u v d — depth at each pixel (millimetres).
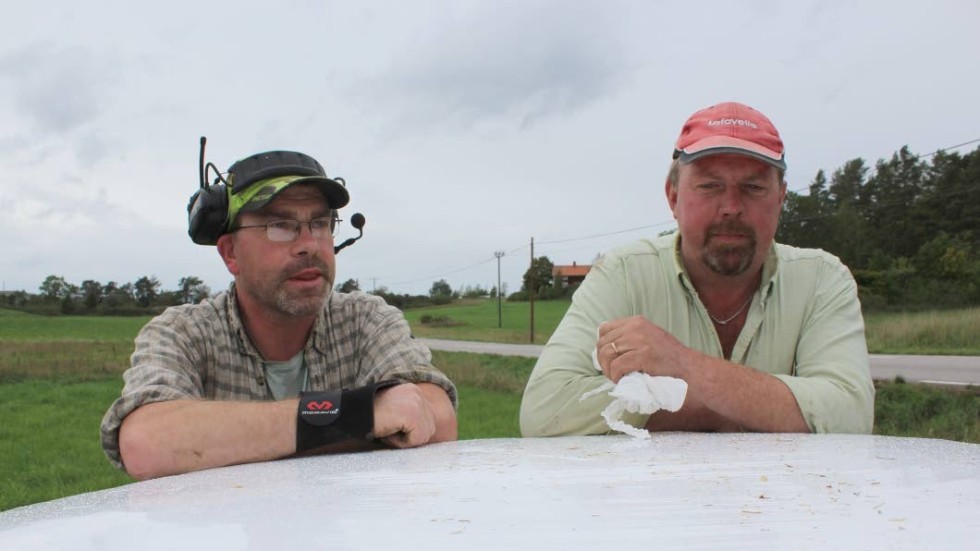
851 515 733
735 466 1025
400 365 2016
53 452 11219
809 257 2168
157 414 1558
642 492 858
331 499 861
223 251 2018
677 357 1699
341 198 1978
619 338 1707
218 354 2023
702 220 1986
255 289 1940
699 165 1979
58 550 711
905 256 64250
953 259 52062
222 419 1500
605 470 1007
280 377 2107
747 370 1759
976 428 11211
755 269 2041
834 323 2037
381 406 1506
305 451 1479
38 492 8586
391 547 657
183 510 840
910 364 23062
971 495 816
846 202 68938
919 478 918
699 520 728
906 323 33438
